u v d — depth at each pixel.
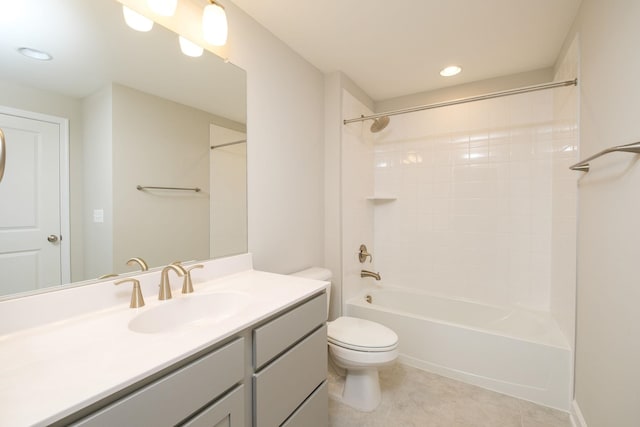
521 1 1.47
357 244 2.58
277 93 1.83
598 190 1.25
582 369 1.45
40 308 0.87
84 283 1.00
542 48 1.93
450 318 2.48
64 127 0.98
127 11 1.13
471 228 2.48
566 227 1.78
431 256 2.65
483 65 2.16
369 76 2.36
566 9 1.54
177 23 1.29
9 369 0.64
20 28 0.88
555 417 1.58
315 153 2.22
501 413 1.62
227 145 1.53
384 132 2.84
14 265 0.86
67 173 0.98
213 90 1.45
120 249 1.12
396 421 1.56
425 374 1.99
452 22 1.66
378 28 1.72
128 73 1.14
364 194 2.71
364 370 1.68
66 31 0.98
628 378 0.96
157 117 1.24
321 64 2.16
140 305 1.04
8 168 0.86
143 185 1.19
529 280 2.27
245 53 1.60
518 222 2.30
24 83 0.89
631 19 0.96
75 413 0.54
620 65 1.04
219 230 1.49
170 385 0.69
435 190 2.62
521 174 2.29
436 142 2.61
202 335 0.81
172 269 1.19
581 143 1.51
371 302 2.59
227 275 1.49
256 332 0.95
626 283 0.98
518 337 1.77
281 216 1.88
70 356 0.70
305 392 1.20
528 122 2.26
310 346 1.23
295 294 1.19
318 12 1.58
